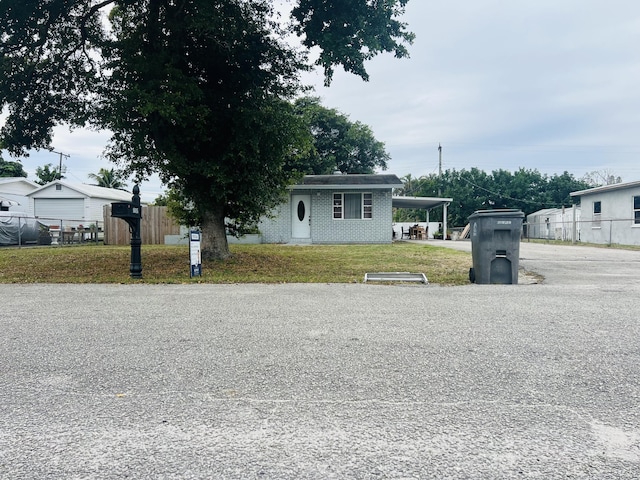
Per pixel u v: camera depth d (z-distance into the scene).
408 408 2.69
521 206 38.75
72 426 2.48
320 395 2.90
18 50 10.16
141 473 2.02
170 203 12.04
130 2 9.84
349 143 37.84
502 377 3.20
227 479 1.97
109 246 18.50
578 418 2.54
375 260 11.89
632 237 21.30
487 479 1.96
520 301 6.28
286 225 19.73
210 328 4.73
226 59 10.22
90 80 10.29
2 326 4.88
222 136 10.38
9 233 18.14
